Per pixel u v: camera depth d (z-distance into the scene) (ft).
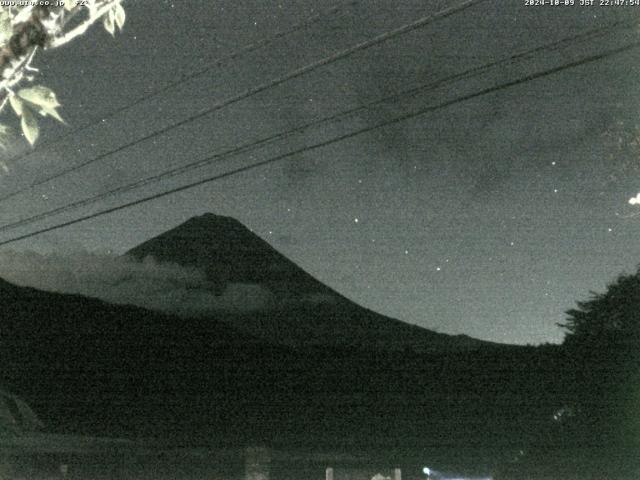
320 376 398.62
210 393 372.99
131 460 128.88
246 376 408.46
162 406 325.62
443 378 306.76
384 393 338.95
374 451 232.12
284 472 145.89
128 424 260.62
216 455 138.92
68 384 317.42
